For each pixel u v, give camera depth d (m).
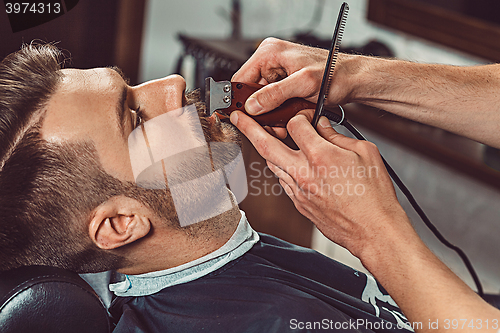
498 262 1.77
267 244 0.83
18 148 0.62
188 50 2.21
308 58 0.74
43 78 0.64
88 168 0.64
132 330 0.69
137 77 2.58
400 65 0.79
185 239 0.72
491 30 1.82
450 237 1.90
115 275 0.82
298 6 2.40
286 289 0.71
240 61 1.91
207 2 2.87
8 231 0.63
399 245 0.61
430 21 1.99
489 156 1.52
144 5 2.44
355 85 0.75
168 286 0.73
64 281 0.60
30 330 0.57
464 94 0.80
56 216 0.64
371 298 0.85
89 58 2.11
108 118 0.65
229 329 0.67
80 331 0.60
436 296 0.58
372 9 2.14
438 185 1.91
